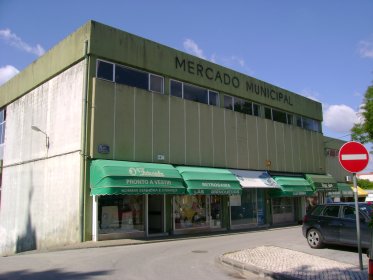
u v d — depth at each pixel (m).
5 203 23.81
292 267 9.95
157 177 17.44
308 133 31.83
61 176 18.14
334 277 8.76
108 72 17.92
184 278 9.03
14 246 22.03
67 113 18.28
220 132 23.03
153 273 9.52
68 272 9.49
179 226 20.05
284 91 29.52
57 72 19.39
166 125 19.86
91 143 16.73
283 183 25.97
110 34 18.06
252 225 24.69
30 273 9.34
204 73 22.55
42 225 19.33
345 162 9.62
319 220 13.52
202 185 19.36
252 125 25.73
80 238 16.22
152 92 19.42
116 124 17.66
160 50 20.20
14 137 23.69
